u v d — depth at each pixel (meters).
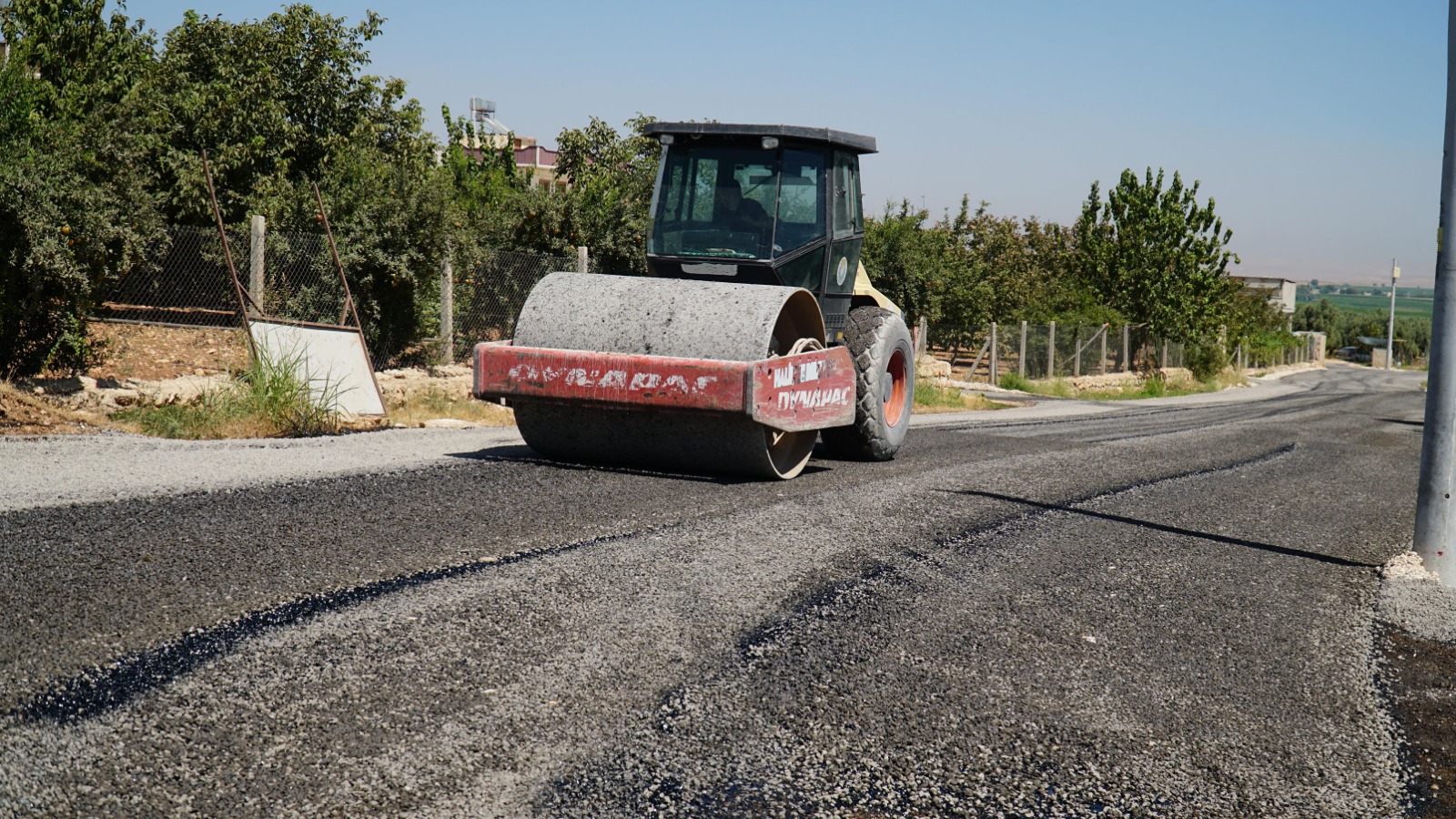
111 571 4.27
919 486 7.53
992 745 3.41
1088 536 6.42
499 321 13.44
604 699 3.49
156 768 2.86
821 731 3.40
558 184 27.72
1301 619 5.07
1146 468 9.71
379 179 12.63
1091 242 36.59
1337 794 3.30
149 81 15.66
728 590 4.67
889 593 4.84
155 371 9.97
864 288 9.12
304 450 7.34
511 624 4.04
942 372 22.98
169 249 10.98
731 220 7.86
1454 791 3.39
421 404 10.90
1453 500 6.30
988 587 5.10
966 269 28.81
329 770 2.92
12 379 8.70
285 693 3.33
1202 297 35.94
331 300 11.80
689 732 3.32
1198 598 5.27
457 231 12.70
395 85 21.45
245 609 3.96
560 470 7.06
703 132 7.87
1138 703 3.85
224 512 5.31
